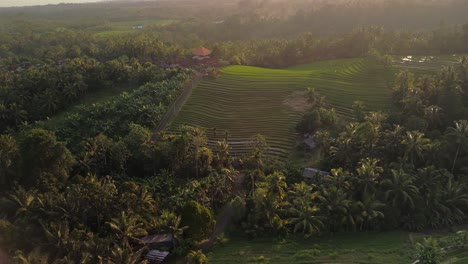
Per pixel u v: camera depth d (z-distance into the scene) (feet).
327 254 183.73
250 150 288.51
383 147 249.75
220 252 190.39
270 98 364.38
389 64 417.49
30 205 180.14
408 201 210.38
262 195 208.64
